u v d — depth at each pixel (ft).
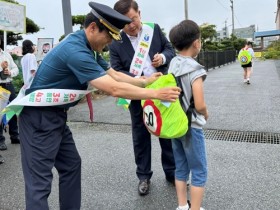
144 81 8.84
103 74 6.98
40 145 7.47
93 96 29.37
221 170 12.17
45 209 7.39
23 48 18.45
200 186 8.57
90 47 7.45
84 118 21.29
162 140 10.74
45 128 7.49
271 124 17.87
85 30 7.30
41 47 25.08
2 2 20.20
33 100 7.29
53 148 7.64
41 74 7.43
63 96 7.43
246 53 34.76
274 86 32.30
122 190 11.09
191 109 8.25
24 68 18.16
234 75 46.68
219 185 11.00
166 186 11.22
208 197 10.26
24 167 7.59
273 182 11.05
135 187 11.28
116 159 13.89
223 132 16.89
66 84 7.44
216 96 27.58
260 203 9.78
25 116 7.55
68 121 20.72
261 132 16.63
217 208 9.62
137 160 10.85
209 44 99.30
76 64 6.91
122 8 9.62
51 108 7.55
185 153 8.65
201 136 8.46
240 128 17.40
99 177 12.15
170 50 10.52
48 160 7.57
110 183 11.63
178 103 8.05
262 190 10.54
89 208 10.01
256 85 33.73
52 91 7.36
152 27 10.38
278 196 10.12
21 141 7.66
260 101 24.35
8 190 11.45
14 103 7.36
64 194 8.63
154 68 10.39
